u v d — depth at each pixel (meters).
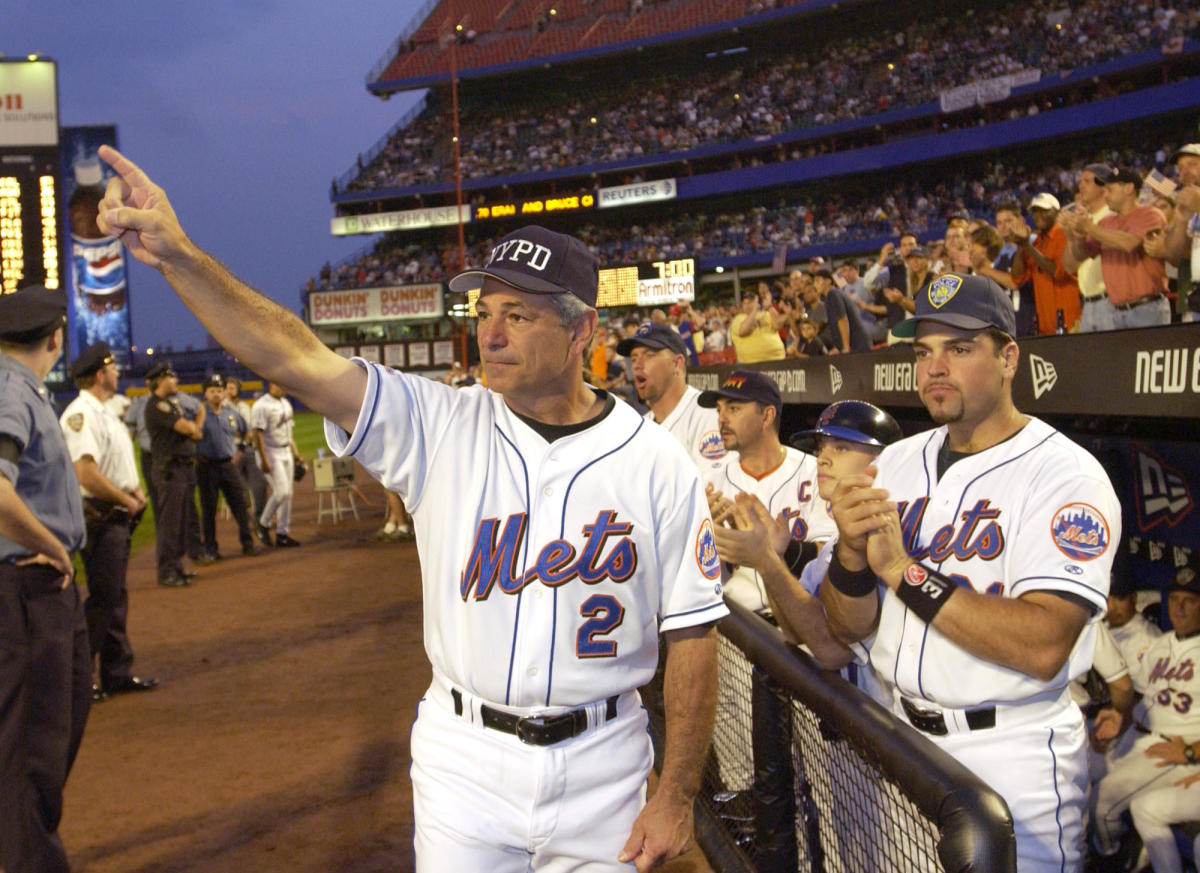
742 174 35.56
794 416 7.42
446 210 40.75
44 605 3.18
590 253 2.03
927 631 2.21
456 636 1.98
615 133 39.84
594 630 1.94
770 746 2.78
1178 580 3.31
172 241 1.65
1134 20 27.45
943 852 1.61
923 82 32.41
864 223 32.94
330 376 1.87
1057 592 2.03
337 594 8.58
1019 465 2.21
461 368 19.92
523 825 1.94
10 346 3.36
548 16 43.38
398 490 2.03
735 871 3.14
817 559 2.81
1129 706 3.46
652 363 4.62
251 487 11.93
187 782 4.46
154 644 7.05
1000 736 2.14
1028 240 5.73
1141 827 3.34
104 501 5.63
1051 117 28.50
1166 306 4.75
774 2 36.81
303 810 4.11
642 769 2.05
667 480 2.02
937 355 2.23
